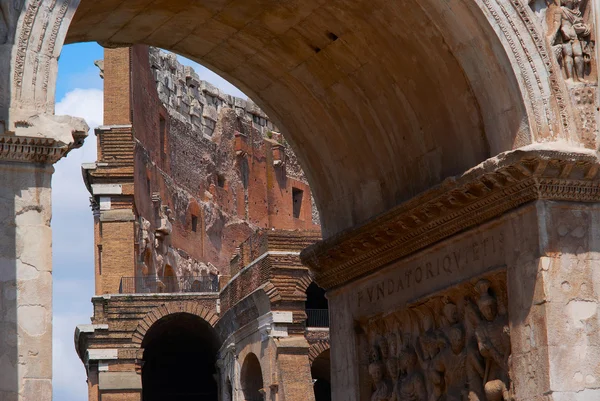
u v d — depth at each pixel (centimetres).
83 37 2195
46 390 1552
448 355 1980
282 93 2267
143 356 6806
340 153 2223
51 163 1608
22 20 1598
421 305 2042
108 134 6706
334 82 2142
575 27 1861
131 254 6588
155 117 7375
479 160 1914
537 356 1780
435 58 1934
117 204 6650
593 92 1850
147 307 6291
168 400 6950
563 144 1808
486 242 1906
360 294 2211
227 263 8300
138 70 7075
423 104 2005
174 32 2206
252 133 8881
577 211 1822
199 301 6344
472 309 1927
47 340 1566
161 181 7350
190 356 6900
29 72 1594
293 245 5609
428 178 2033
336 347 2264
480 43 1844
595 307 1795
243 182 8675
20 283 1569
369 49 2027
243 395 5909
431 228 1991
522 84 1822
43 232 1589
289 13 2044
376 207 2164
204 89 8356
